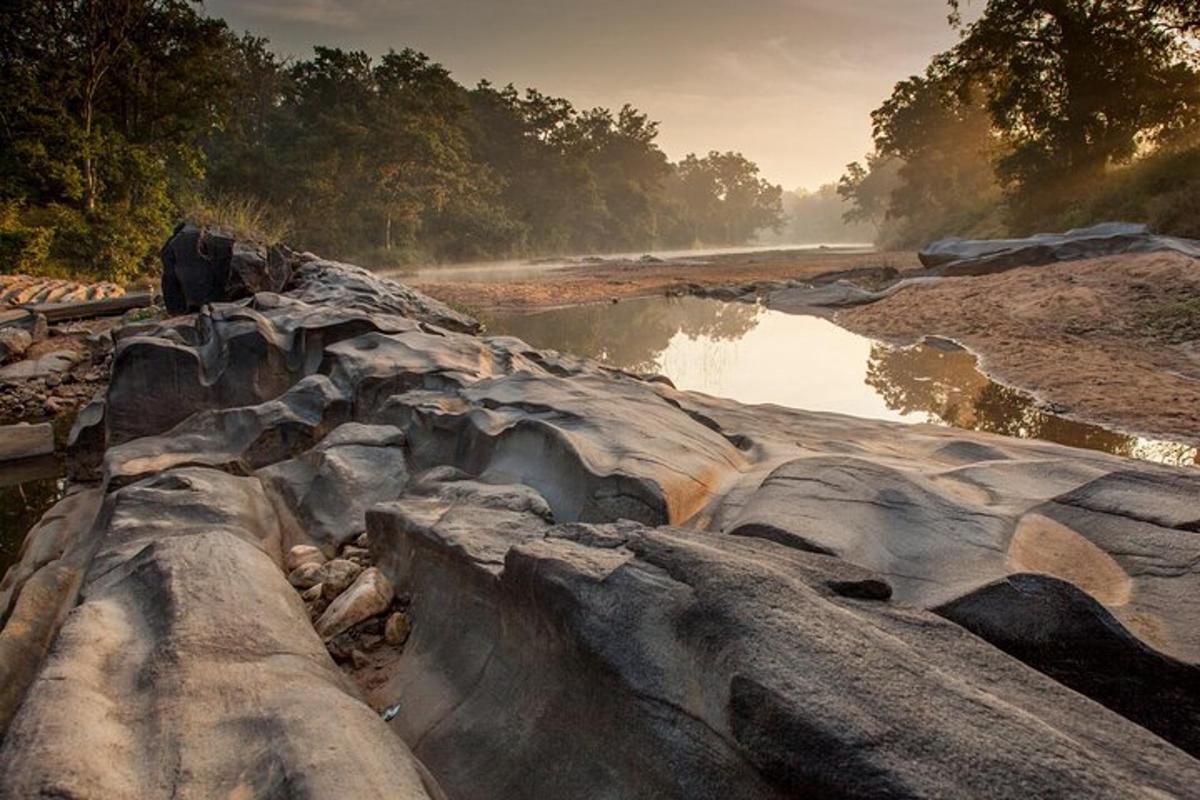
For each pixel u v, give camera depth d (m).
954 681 1.96
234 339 7.39
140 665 2.55
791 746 1.80
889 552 3.08
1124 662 2.46
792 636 2.07
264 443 6.02
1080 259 18.83
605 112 87.62
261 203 42.31
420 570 3.74
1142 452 7.47
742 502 3.74
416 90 50.97
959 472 4.11
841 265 39.62
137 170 29.56
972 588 2.71
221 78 34.88
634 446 4.29
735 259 54.59
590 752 2.42
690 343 15.87
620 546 2.89
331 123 45.34
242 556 3.40
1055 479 3.95
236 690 2.43
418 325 8.77
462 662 3.17
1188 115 28.72
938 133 55.31
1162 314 12.72
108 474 5.51
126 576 3.24
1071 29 29.44
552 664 2.67
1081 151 30.72
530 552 2.82
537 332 17.72
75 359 13.15
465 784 2.64
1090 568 3.02
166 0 31.89
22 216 25.58
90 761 2.00
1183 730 2.40
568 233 71.50
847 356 13.83
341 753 2.10
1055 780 1.63
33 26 27.23
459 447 5.23
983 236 38.00
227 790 2.00
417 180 49.16
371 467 5.28
